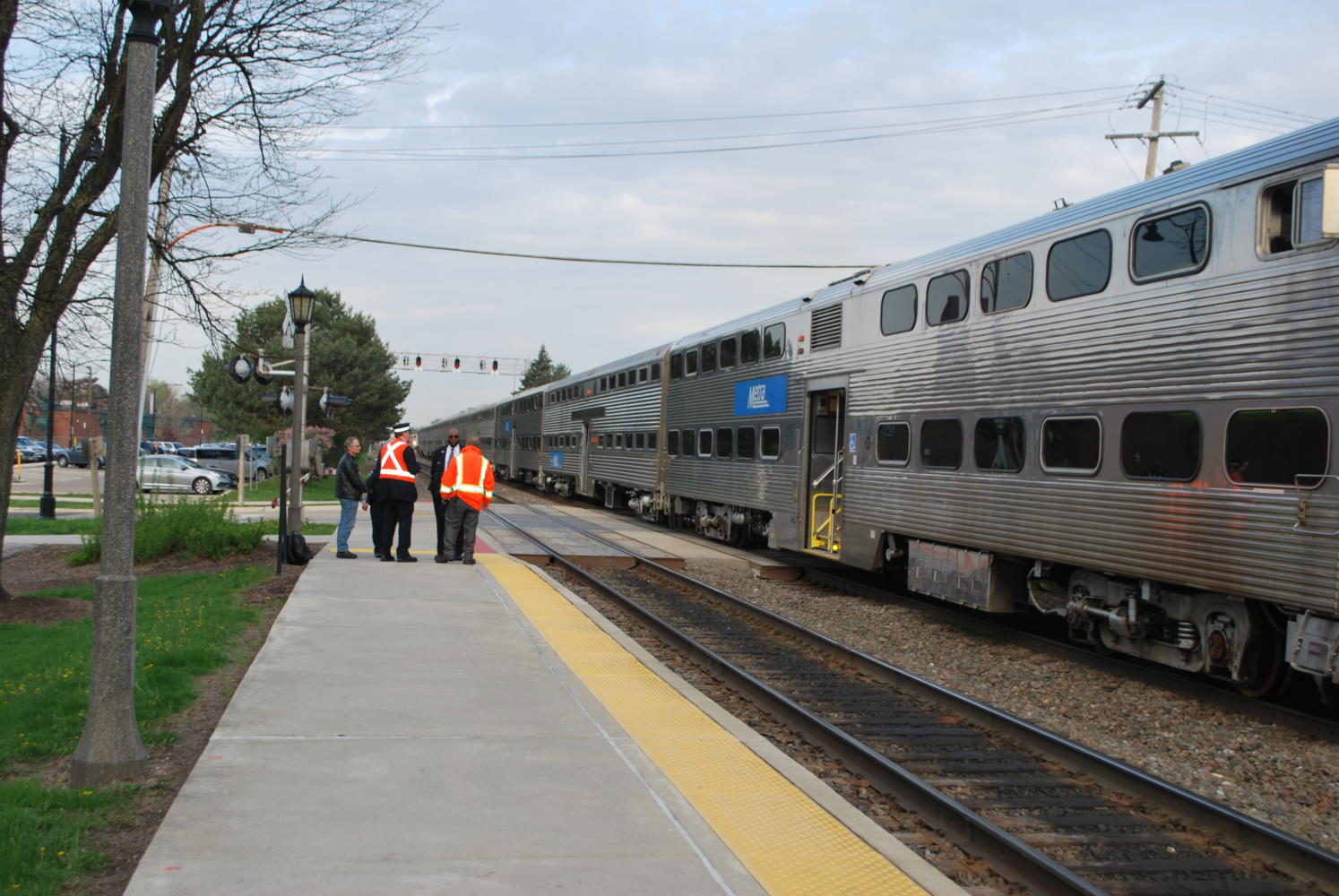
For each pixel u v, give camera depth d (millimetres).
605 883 3869
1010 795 6004
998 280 10516
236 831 4242
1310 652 6977
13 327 10812
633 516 27875
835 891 3943
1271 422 7184
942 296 11539
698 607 12938
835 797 5000
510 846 4188
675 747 5797
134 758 5117
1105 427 8836
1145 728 7598
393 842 4172
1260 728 7426
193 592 11188
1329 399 6723
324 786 4832
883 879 4082
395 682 7008
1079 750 6402
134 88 5117
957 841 5113
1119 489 8609
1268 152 7457
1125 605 9070
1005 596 10719
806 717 7051
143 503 15750
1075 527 9148
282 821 4367
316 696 6527
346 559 14047
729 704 7992
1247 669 7855
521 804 4695
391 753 5398
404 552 14000
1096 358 8984
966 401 10953
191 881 3744
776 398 16328
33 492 37062
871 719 7652
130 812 4652
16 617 10352
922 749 6898
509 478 48219
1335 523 6613
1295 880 4820
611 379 28172
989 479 10469
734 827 4574
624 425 26406
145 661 7234
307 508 28312
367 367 51719
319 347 48031
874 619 12289
